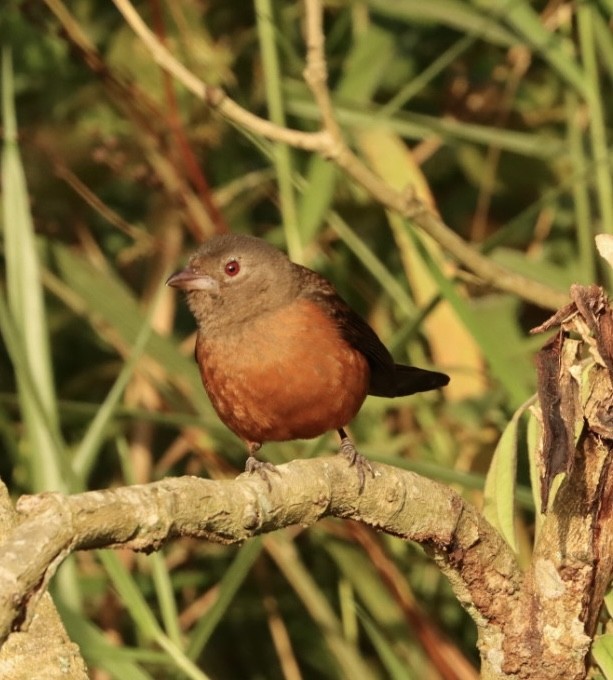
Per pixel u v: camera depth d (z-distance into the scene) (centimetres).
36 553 489
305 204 1081
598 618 738
